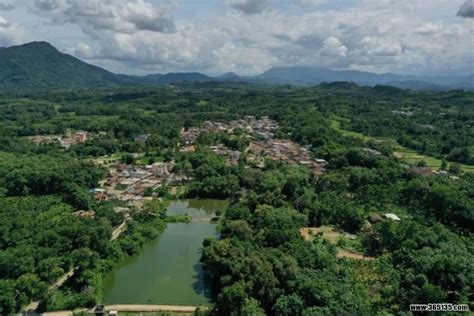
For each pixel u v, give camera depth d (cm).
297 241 14500
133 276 14162
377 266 13538
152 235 17412
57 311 11719
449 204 17438
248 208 18962
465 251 13600
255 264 12188
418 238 14400
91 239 14775
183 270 14625
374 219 17675
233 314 10931
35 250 13750
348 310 10581
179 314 11669
